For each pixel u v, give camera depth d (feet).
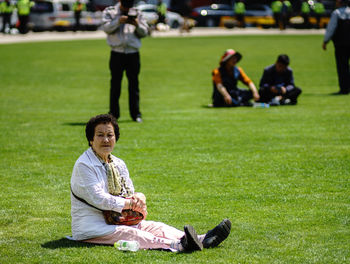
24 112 167.94
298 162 102.99
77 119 155.12
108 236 63.77
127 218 64.44
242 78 173.37
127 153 112.06
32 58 333.83
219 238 63.72
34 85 233.14
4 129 139.13
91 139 64.28
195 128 137.59
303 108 166.30
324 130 132.36
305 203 79.97
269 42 454.40
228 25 641.81
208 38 500.33
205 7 654.12
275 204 79.87
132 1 139.95
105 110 173.17
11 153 113.19
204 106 177.47
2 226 72.08
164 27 595.88
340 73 195.62
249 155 108.99
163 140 124.06
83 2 559.38
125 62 144.66
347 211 76.18
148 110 170.40
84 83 241.35
